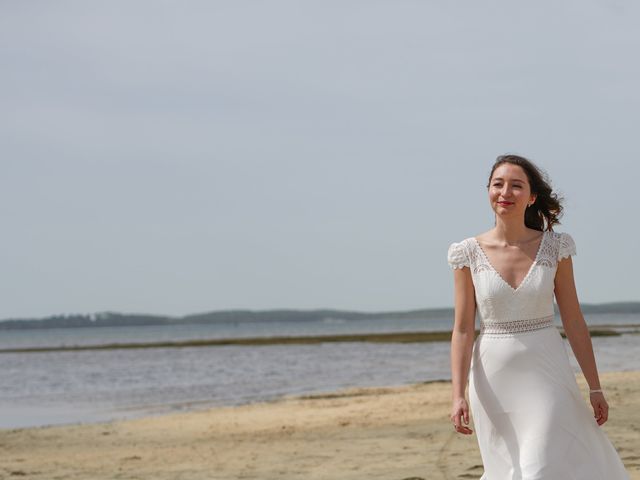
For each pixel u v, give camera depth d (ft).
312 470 27.99
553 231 15.90
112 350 266.98
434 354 155.22
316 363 135.44
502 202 15.56
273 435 40.47
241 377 104.94
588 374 15.46
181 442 40.47
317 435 38.73
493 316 15.35
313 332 541.34
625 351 134.10
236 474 28.35
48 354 244.22
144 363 160.25
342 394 64.39
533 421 14.73
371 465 28.09
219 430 44.55
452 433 34.76
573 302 15.56
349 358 149.79
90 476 30.14
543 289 15.16
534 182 15.80
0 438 45.52
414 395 57.67
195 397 75.36
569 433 14.55
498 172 15.79
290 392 77.00
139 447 39.32
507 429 15.03
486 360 15.33
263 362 145.48
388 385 81.10
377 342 248.11
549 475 14.10
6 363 182.29
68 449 39.99
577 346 15.52
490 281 15.29
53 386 100.63
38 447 41.27
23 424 57.77
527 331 15.19
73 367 153.58
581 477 14.23
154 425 48.73
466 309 15.69
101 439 43.60
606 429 32.24
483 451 15.35
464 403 15.21
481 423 15.33
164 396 78.07
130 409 65.82
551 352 15.10
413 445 32.07
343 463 28.99
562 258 15.48
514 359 15.07
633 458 26.20
